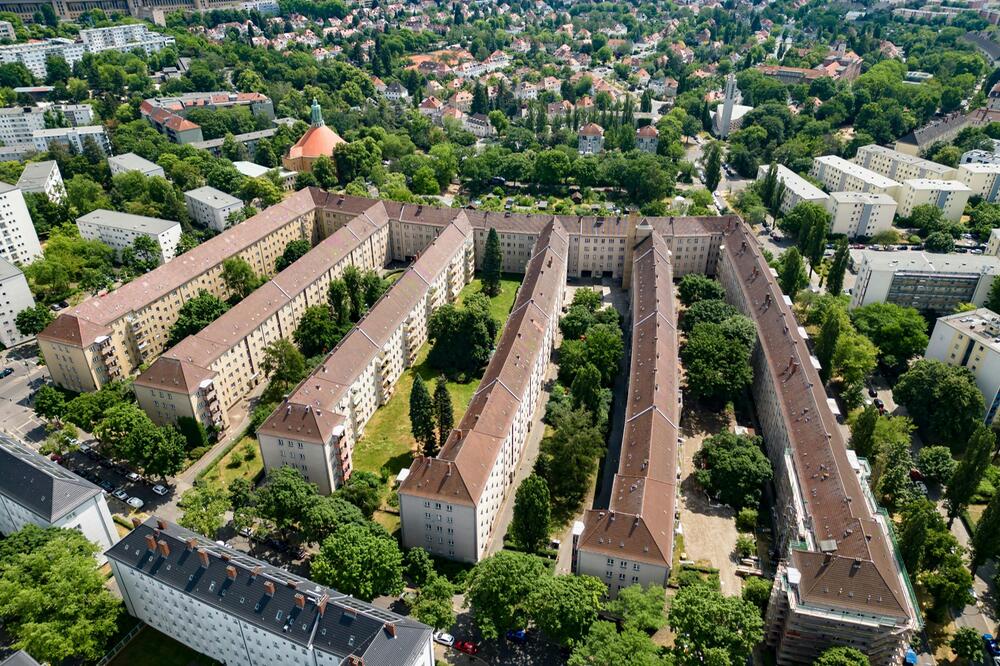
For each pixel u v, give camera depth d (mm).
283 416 171875
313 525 151625
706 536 165125
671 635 139375
